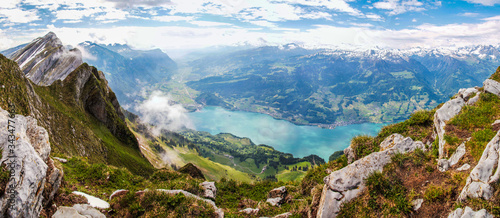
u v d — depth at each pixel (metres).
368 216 13.95
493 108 16.97
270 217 20.27
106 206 17.58
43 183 12.78
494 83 18.95
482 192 10.99
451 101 18.78
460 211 11.08
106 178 24.41
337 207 15.01
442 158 15.32
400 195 13.81
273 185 32.81
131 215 16.30
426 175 14.30
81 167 25.12
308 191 25.77
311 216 16.95
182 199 17.31
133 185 25.83
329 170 25.94
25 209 11.17
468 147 14.27
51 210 14.36
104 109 115.38
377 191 14.62
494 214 10.38
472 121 16.33
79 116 92.81
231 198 28.05
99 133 99.25
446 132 16.58
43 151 14.88
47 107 67.31
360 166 15.92
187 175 31.95
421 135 20.00
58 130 64.81
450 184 12.98
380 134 22.72
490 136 13.83
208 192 25.47
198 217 16.39
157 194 17.25
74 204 15.64
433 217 12.26
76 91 101.50
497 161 11.47
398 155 15.70
